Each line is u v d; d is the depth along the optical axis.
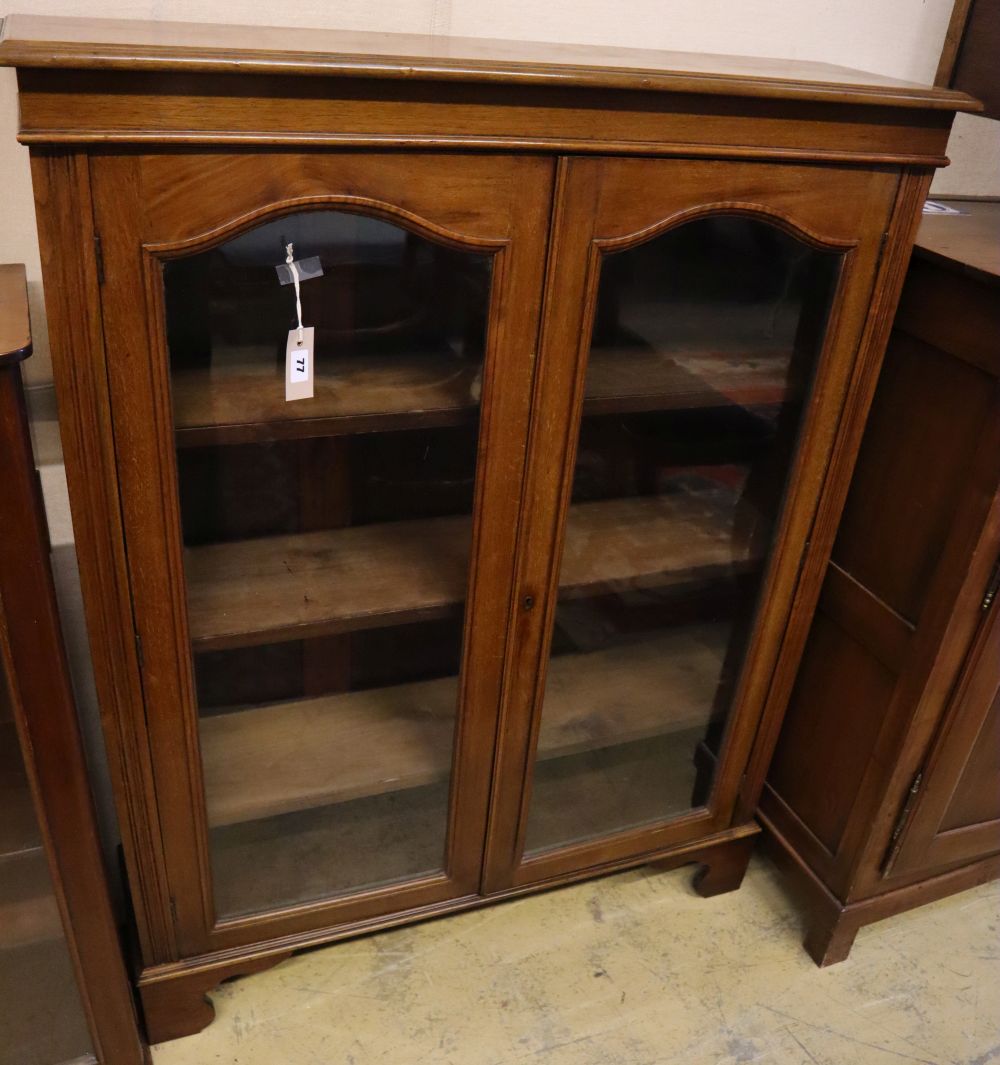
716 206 1.10
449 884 1.51
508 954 1.61
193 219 0.92
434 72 0.91
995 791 1.58
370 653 1.46
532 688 1.37
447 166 0.98
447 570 1.30
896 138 1.13
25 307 0.98
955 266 1.22
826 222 1.16
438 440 1.19
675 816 1.63
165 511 1.05
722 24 1.49
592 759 1.55
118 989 1.27
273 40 1.02
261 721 1.45
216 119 0.88
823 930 1.61
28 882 1.17
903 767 1.44
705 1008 1.54
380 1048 1.45
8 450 0.90
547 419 1.16
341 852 1.47
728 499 1.42
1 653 0.99
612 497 1.35
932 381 1.32
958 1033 1.53
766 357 1.27
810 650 1.61
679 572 1.38
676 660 1.59
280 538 1.32
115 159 0.87
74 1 1.15
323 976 1.56
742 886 1.78
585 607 1.42
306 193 0.95
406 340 1.12
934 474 1.33
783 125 1.08
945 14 1.61
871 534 1.45
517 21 1.38
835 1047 1.50
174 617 1.12
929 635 1.35
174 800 1.25
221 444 1.06
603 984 1.57
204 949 1.40
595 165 1.03
